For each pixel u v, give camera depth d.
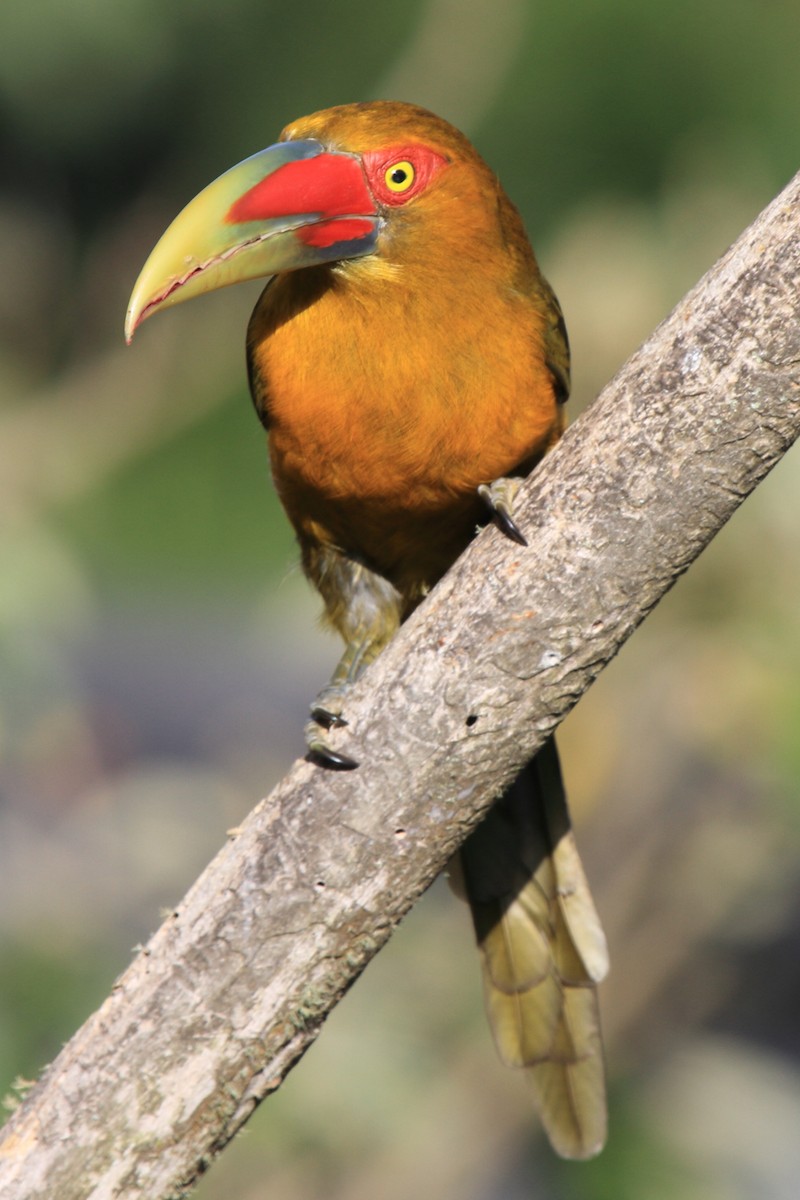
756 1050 11.08
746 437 6.08
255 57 18.22
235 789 13.23
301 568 8.79
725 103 15.80
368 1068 10.16
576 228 12.12
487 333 7.54
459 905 11.00
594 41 15.98
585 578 6.24
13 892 10.85
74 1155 6.36
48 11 17.03
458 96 15.98
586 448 6.25
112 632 21.17
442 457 7.66
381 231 7.39
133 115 18.33
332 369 7.52
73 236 19.14
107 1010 6.43
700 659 9.71
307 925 6.40
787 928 11.12
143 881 11.36
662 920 10.41
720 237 10.19
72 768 11.47
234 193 7.23
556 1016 7.88
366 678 6.44
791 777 9.24
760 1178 9.95
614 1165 9.87
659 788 10.28
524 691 6.32
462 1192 10.23
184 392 16.44
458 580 6.38
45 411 16.12
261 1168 10.20
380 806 6.37
